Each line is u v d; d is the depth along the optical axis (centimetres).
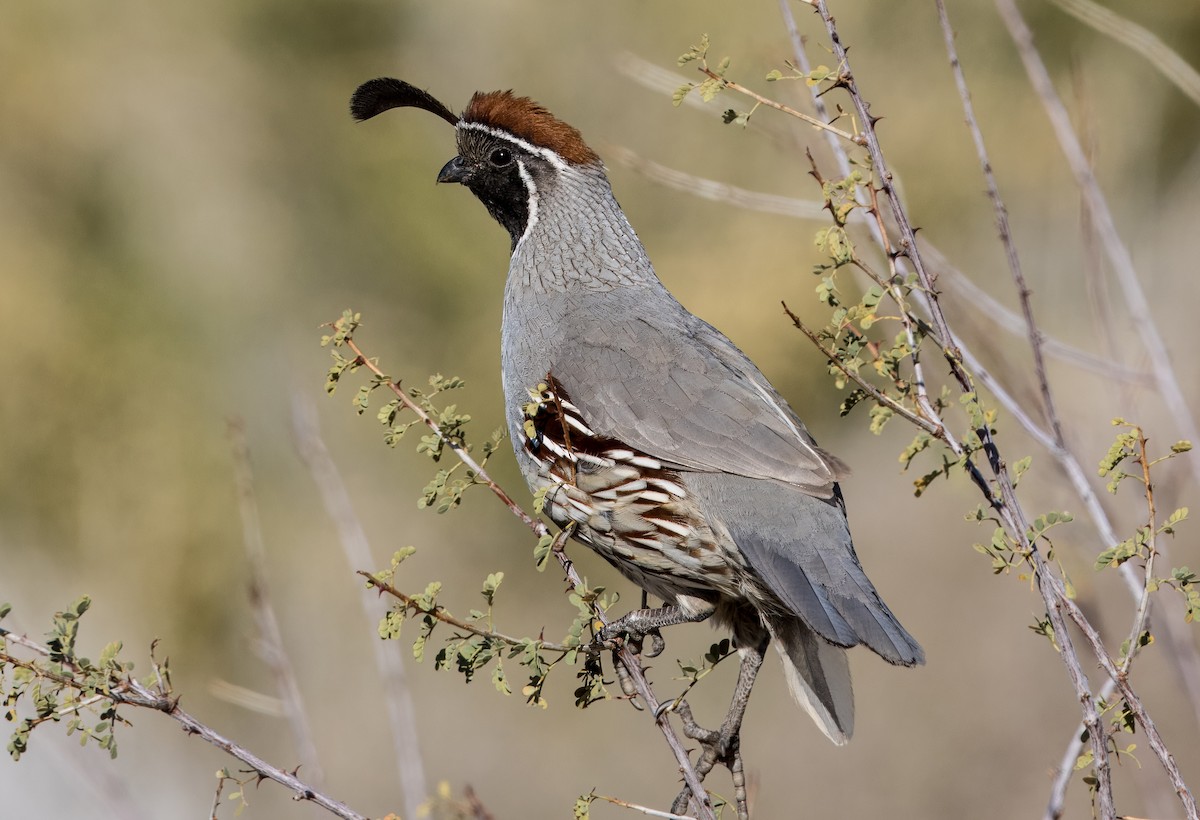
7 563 1502
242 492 698
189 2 1633
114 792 718
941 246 1408
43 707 458
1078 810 1230
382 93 727
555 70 1644
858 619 542
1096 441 793
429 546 1611
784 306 494
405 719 616
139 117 1588
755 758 1400
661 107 1559
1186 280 1206
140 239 1563
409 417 1590
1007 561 468
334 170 1638
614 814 1432
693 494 598
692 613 614
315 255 1606
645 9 1584
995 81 1423
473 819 604
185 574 1512
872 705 1413
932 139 1411
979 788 1319
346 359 508
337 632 1552
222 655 1520
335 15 1688
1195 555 1254
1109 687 501
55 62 1569
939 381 662
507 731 1523
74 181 1560
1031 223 1361
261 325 1570
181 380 1541
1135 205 1350
